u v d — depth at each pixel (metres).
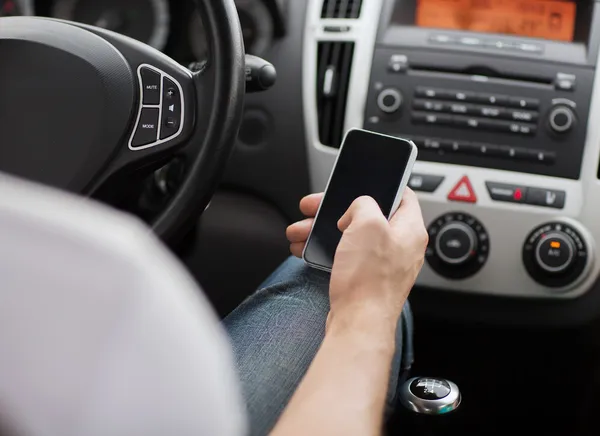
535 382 1.28
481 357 1.27
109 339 0.27
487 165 1.12
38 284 0.27
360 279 0.55
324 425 0.45
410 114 1.14
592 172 1.11
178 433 0.29
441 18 1.16
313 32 1.16
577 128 1.11
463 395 1.32
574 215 1.11
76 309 0.27
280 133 1.18
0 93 0.77
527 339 1.21
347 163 0.72
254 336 0.70
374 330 0.53
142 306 0.27
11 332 0.27
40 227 0.27
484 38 1.14
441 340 1.26
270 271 1.24
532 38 1.14
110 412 0.28
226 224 1.23
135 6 1.08
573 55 1.12
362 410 0.46
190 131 0.78
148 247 0.28
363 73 1.15
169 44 1.11
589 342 1.18
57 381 0.27
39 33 0.77
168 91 0.77
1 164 0.77
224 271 1.25
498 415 1.32
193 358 0.29
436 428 0.90
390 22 1.15
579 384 1.26
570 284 1.12
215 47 0.79
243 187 1.21
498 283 1.13
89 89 0.76
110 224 0.28
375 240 0.56
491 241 1.12
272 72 0.88
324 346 0.52
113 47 0.77
